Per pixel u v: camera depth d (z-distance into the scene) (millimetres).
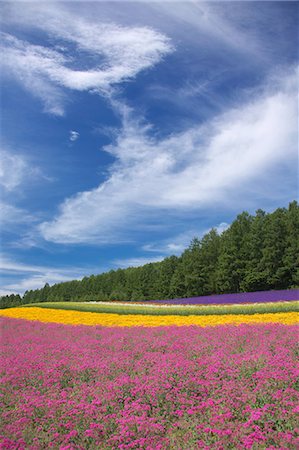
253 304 20469
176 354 9781
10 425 6879
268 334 11281
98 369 9289
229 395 7113
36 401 7809
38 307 31344
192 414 6715
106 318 21484
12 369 10031
